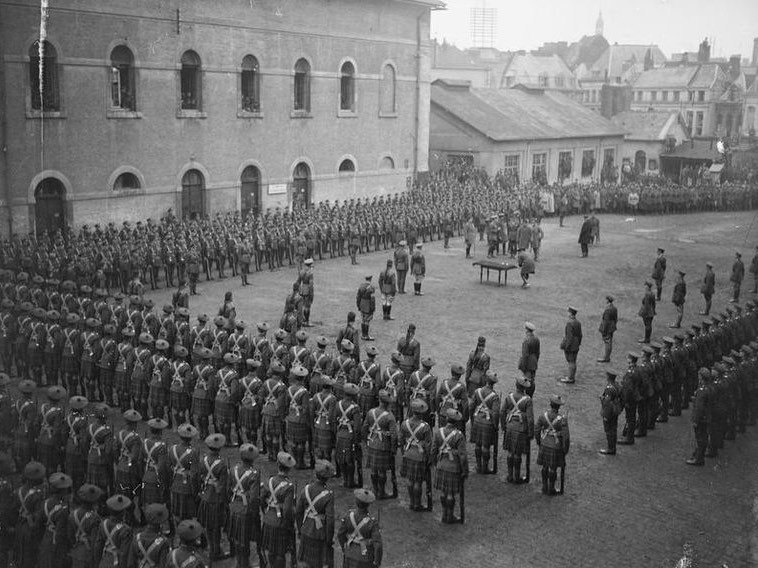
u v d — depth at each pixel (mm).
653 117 64750
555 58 80000
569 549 11602
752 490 13680
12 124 28156
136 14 31500
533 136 55219
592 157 62719
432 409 14398
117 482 11906
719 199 51031
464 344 21797
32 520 10023
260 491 10867
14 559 10320
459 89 59438
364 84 43531
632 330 24031
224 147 36250
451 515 12281
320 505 10203
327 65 40906
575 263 34219
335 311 25188
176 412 15906
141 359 15820
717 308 27125
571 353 18906
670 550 11609
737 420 17016
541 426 13336
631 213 50094
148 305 19281
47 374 17516
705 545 11742
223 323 17844
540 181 54156
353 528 9773
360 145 44000
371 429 13016
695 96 62688
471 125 53406
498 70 94875
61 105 29547
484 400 14000
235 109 36469
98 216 31484
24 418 12859
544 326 24047
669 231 43406
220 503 11039
